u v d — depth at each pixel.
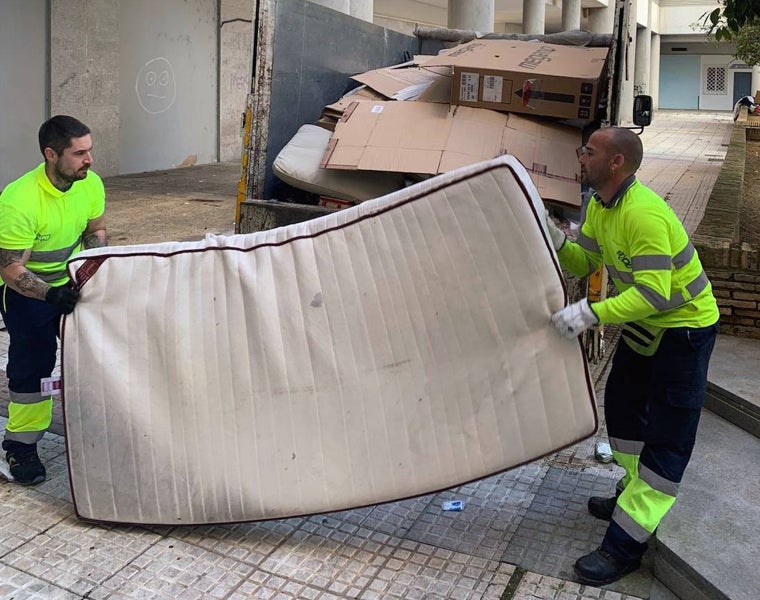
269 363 3.29
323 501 3.28
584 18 30.58
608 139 2.95
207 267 3.37
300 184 5.29
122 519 3.44
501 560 3.26
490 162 2.96
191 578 3.14
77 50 12.48
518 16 30.25
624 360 3.30
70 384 3.41
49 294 3.40
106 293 3.41
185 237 8.91
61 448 4.21
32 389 3.76
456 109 5.13
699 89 47.94
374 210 3.19
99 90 13.07
